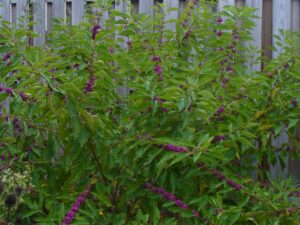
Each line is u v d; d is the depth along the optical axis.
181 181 2.24
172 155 1.91
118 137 2.24
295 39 3.32
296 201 2.68
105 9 3.14
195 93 2.08
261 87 2.81
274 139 3.29
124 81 3.06
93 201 2.42
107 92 2.28
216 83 2.70
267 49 3.69
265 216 2.29
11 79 2.08
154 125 2.17
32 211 2.42
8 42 2.20
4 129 2.66
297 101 2.89
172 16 3.82
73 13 4.09
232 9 3.25
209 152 1.95
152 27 3.47
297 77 2.78
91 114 2.11
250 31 3.67
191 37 3.31
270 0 3.68
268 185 2.88
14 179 2.56
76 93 1.93
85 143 2.19
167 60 2.80
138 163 2.23
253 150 3.10
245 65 3.66
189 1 3.40
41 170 2.72
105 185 2.46
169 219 2.21
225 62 3.24
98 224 2.19
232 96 2.60
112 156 2.23
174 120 2.13
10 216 2.51
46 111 2.07
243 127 2.35
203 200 2.14
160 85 2.44
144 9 3.86
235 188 2.32
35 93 2.02
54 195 2.48
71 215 2.02
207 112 2.22
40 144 2.72
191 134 2.07
